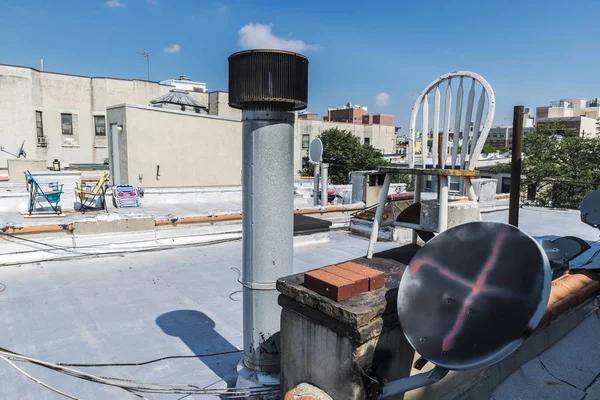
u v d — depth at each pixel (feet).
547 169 70.74
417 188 9.38
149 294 15.62
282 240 8.64
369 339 6.05
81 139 103.65
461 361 5.25
